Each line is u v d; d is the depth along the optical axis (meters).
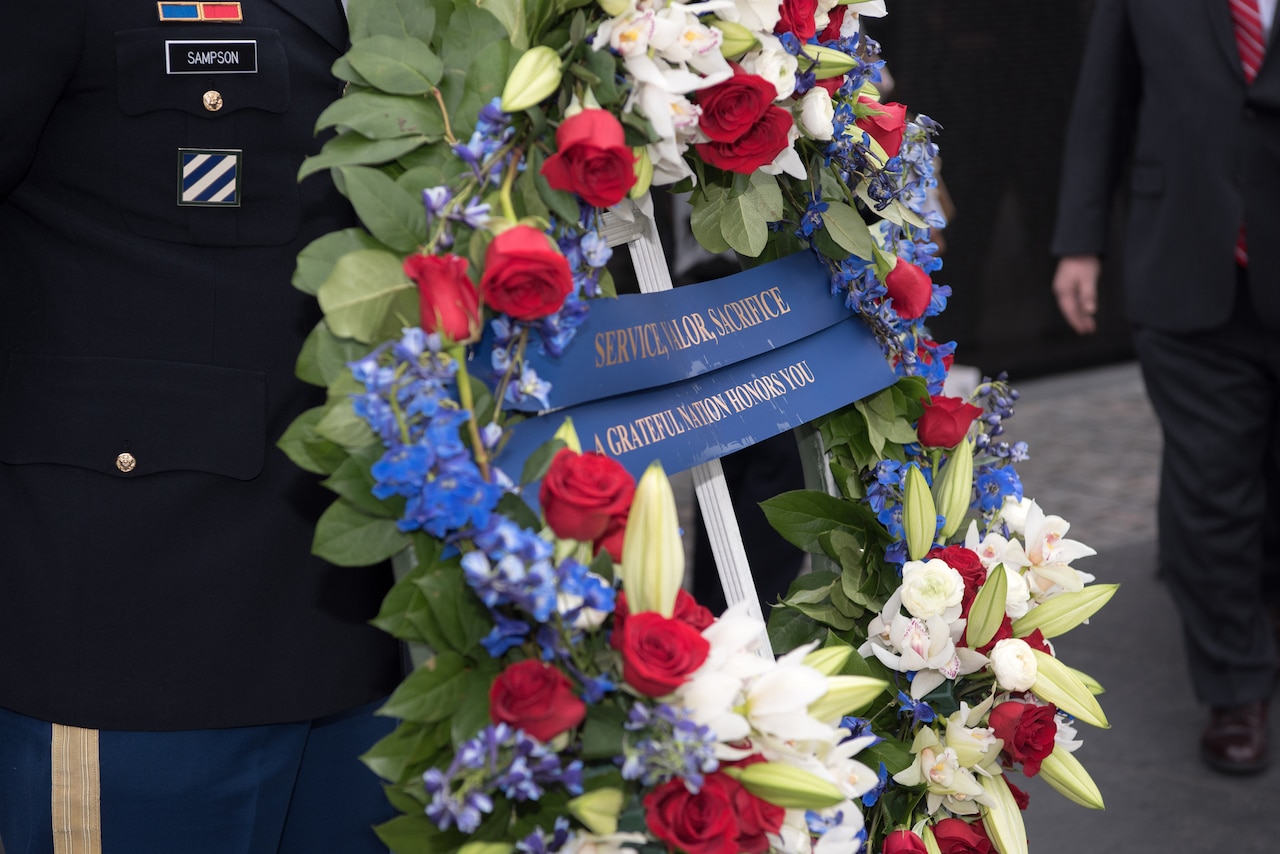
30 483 1.56
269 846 1.69
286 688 1.62
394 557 1.35
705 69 1.43
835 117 1.59
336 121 1.34
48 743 1.57
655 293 1.49
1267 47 3.13
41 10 1.46
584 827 1.34
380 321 1.31
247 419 1.57
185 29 1.53
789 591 1.64
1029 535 1.66
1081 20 6.95
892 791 1.62
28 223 1.57
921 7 6.46
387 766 1.31
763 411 1.54
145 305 1.55
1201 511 3.33
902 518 1.60
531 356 1.37
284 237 1.58
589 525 1.27
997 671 1.55
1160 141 3.31
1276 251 3.16
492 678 1.32
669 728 1.26
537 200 1.38
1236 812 3.19
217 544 1.57
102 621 1.55
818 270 1.64
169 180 1.54
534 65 1.34
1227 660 3.35
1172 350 3.34
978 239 6.87
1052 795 3.29
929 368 1.69
